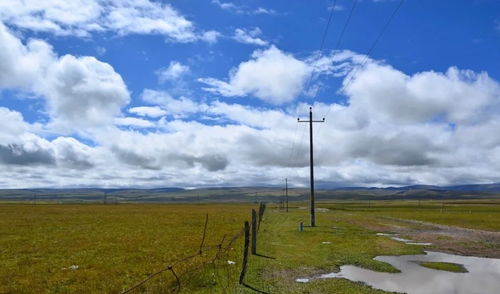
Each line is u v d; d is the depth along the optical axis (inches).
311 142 2256.4
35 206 6008.9
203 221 2664.9
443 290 755.4
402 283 807.1
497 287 784.3
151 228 2124.8
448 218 3260.3
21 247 1366.9
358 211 4948.3
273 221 2743.6
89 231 1969.7
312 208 2230.6
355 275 876.6
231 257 1053.8
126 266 991.6
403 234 1851.6
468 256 1192.2
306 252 1193.4
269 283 774.5
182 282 773.3
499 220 2997.0
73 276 876.6
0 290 759.1
